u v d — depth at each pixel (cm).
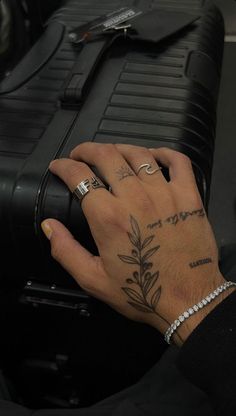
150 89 51
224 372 32
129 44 57
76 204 39
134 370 52
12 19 60
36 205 40
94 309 46
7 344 53
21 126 46
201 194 44
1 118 47
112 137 45
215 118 55
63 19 64
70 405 57
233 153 75
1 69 61
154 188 38
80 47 57
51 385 57
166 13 61
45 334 51
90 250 41
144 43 57
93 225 36
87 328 48
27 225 41
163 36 57
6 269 45
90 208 36
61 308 46
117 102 49
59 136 45
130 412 37
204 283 35
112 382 54
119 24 57
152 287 35
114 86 51
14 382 57
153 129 46
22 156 43
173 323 35
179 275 35
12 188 41
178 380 41
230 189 71
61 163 40
